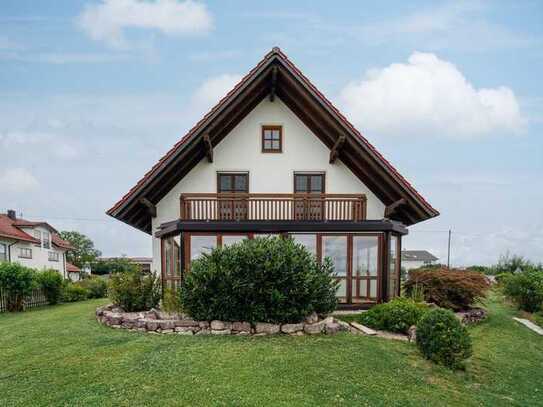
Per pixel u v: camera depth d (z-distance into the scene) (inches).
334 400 243.8
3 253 1148.5
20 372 287.1
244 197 554.6
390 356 333.1
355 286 548.4
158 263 581.3
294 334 380.2
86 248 2709.2
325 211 586.6
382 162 548.1
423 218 601.3
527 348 443.8
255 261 382.6
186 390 248.1
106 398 239.5
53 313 635.5
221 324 383.6
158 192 585.0
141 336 378.6
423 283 578.9
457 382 304.5
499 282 832.9
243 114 597.9
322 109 539.5
